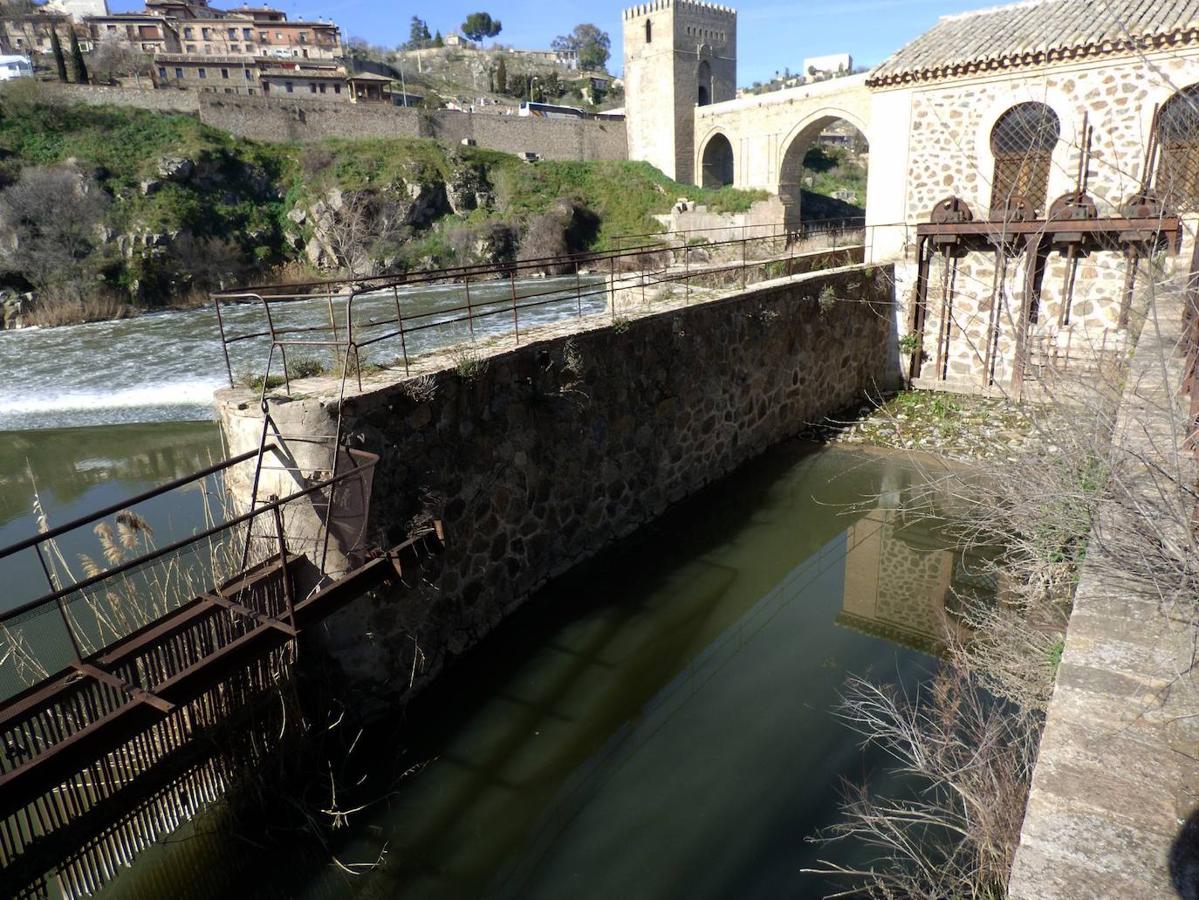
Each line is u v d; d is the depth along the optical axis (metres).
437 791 6.24
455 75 111.19
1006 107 13.99
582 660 7.81
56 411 18.19
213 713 5.81
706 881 5.28
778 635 8.20
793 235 20.94
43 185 42.06
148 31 83.19
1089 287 13.76
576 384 9.05
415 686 7.27
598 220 54.69
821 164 70.44
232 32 85.56
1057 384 7.05
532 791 6.22
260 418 6.44
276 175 53.03
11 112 48.22
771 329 12.80
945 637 7.73
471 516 7.87
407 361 7.79
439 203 54.62
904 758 6.14
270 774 6.10
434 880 5.49
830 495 11.51
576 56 128.12
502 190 55.34
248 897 5.41
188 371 21.88
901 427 14.01
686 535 10.34
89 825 5.16
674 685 7.43
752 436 12.81
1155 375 6.53
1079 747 2.81
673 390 10.79
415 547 6.95
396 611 7.06
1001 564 9.05
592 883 5.36
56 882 5.47
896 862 5.10
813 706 6.96
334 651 6.69
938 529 10.33
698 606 8.74
